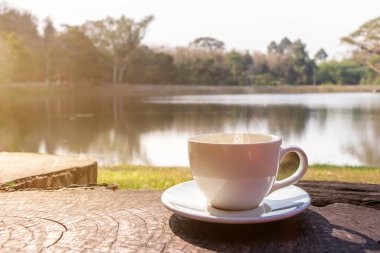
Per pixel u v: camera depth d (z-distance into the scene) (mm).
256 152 939
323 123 23781
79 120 27891
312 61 74688
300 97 53906
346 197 1403
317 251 833
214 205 991
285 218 925
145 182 5684
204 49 73312
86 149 16469
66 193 1318
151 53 68688
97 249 851
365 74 72938
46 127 24031
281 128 21750
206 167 959
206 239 892
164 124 25172
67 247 863
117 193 1312
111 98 52969
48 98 51438
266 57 74938
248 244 865
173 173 7211
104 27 65625
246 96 58188
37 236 926
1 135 20594
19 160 2773
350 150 14773
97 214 1075
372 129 20578
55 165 2594
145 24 67125
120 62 66562
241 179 938
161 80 69312
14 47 53812
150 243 875
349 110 32406
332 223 986
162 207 1125
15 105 42000
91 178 2680
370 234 917
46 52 59656
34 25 61500
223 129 22109
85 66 60531
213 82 71938
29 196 1282
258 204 989
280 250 837
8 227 987
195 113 31438
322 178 6641
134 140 18750
